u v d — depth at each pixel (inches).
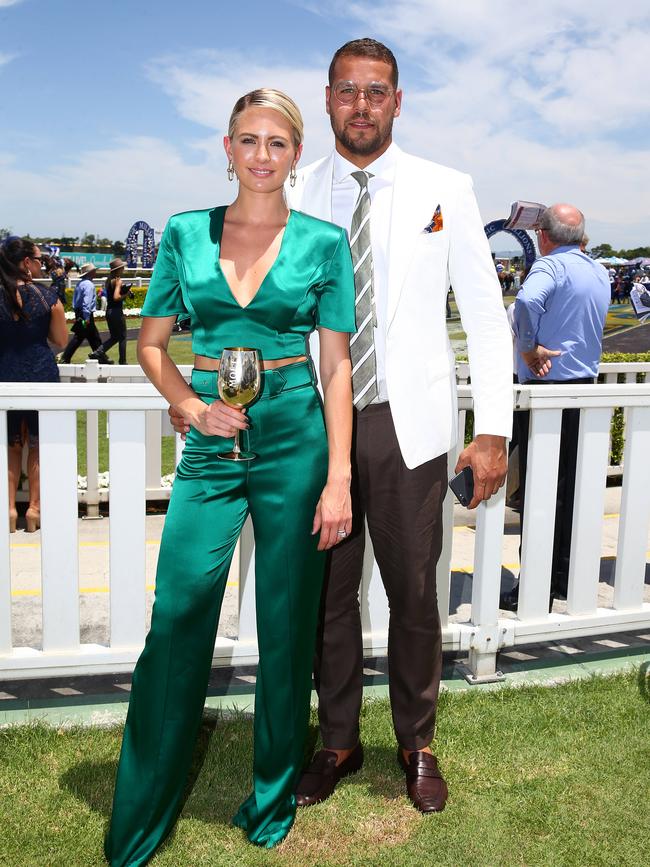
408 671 91.0
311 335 90.0
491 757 99.3
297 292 74.0
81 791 90.2
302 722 83.5
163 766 78.5
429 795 89.5
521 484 166.2
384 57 82.6
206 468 76.9
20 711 110.0
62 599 109.9
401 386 84.9
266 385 75.2
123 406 105.5
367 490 87.5
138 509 109.7
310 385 78.1
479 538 119.0
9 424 192.1
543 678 122.0
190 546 76.7
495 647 121.3
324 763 92.5
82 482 230.4
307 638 81.5
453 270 87.5
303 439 76.9
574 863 81.0
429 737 93.0
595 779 95.0
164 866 79.2
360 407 85.9
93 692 116.5
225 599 157.8
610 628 129.0
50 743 99.7
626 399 122.0
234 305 74.1
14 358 187.8
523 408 117.3
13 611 146.4
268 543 78.6
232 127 72.6
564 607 151.7
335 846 82.9
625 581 130.2
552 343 160.9
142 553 111.0
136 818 78.5
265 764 83.4
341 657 92.2
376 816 88.0
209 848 82.0
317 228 75.4
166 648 77.0
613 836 85.0
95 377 205.8
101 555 183.3
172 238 76.1
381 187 86.6
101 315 1195.9
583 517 125.4
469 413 233.5
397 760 98.8
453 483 91.3
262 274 73.9
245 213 74.4
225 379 70.5
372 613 121.7
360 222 85.7
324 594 91.0
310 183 89.6
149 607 152.8
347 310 76.9
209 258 74.2
